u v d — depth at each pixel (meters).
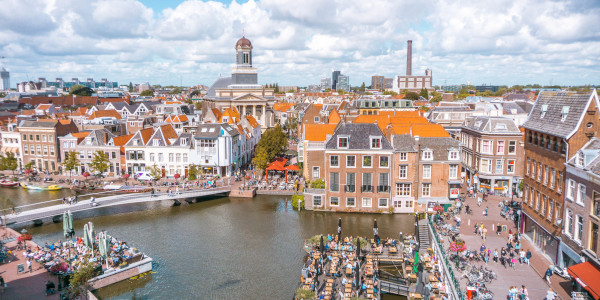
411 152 73.00
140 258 54.56
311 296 43.12
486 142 79.38
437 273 50.00
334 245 58.53
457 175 74.06
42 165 111.19
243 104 158.75
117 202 78.75
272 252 60.34
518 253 51.28
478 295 40.00
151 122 140.00
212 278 52.59
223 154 99.94
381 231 66.69
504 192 78.19
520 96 158.62
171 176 102.06
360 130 75.56
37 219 71.38
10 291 46.50
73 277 45.81
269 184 95.75
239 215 77.44
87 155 105.69
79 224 73.44
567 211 43.75
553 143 47.47
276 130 118.25
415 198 74.25
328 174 75.94
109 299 47.59
